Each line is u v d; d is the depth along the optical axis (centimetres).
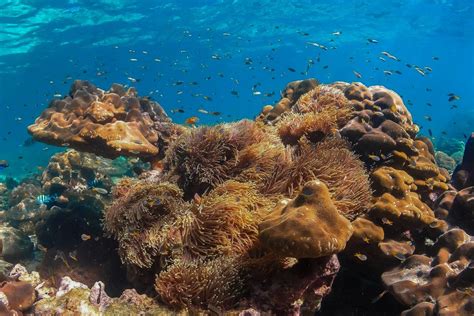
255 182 133
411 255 124
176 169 150
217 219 111
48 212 215
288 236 89
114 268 162
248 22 913
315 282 106
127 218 129
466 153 163
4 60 904
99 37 860
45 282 156
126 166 311
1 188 346
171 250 115
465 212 132
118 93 221
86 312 101
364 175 134
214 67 1514
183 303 101
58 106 198
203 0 736
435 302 103
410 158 157
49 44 844
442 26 1070
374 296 134
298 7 831
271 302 101
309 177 130
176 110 259
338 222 95
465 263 111
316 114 168
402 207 129
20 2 607
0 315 106
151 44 990
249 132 150
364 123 164
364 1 823
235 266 103
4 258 194
